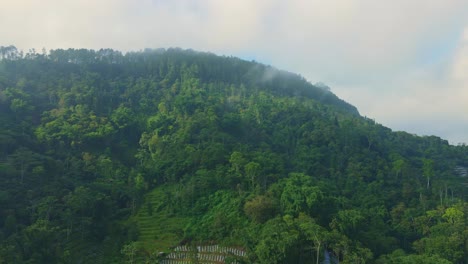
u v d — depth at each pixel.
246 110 183.00
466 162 188.38
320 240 73.62
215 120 148.00
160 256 84.06
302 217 81.50
